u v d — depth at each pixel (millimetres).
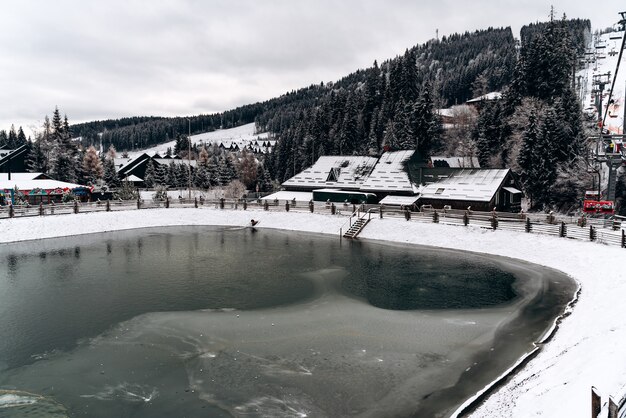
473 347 18406
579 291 25453
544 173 54969
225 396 14812
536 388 12688
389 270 31594
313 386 15383
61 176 81062
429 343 18906
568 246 33000
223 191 84188
